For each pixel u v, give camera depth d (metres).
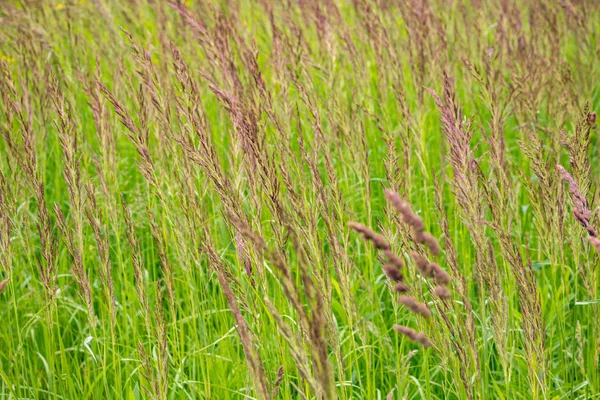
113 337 4.18
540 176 4.06
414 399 4.65
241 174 4.19
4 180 4.37
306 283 2.61
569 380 4.50
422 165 5.20
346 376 4.57
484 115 6.83
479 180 3.95
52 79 4.43
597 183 5.21
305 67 5.72
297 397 4.32
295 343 2.87
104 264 4.12
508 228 4.35
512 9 6.92
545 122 6.32
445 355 3.45
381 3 7.11
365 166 4.63
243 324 3.00
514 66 5.96
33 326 4.96
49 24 7.14
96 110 5.04
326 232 3.88
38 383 4.38
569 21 7.07
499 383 4.32
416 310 2.67
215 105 6.45
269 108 4.44
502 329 3.66
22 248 5.43
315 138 4.64
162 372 3.69
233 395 4.30
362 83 6.27
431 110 6.68
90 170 6.52
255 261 3.81
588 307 4.55
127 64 6.93
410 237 3.61
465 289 3.48
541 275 5.31
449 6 7.60
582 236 4.10
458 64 6.88
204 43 5.38
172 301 4.09
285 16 6.80
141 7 7.86
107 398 4.17
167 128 4.54
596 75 6.68
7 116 4.84
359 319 3.97
